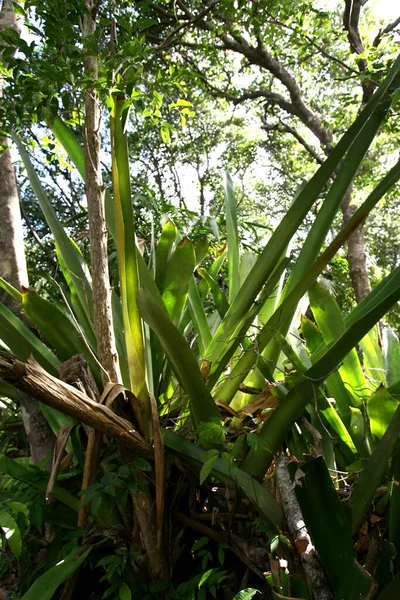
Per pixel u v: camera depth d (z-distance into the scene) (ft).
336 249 5.10
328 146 26.43
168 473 5.39
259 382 6.51
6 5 8.75
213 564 5.56
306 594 4.24
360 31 20.26
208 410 5.13
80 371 5.12
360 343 7.13
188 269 6.01
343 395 5.95
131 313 4.97
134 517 5.19
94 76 5.27
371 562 4.57
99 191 5.34
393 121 12.18
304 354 6.03
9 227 7.86
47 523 5.93
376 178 20.13
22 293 5.77
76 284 6.55
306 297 7.85
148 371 6.20
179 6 16.02
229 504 5.18
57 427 6.50
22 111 5.23
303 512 4.29
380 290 5.79
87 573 5.66
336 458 5.97
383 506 5.05
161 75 5.26
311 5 16.20
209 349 6.23
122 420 4.71
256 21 13.41
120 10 5.80
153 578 5.12
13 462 5.72
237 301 5.90
